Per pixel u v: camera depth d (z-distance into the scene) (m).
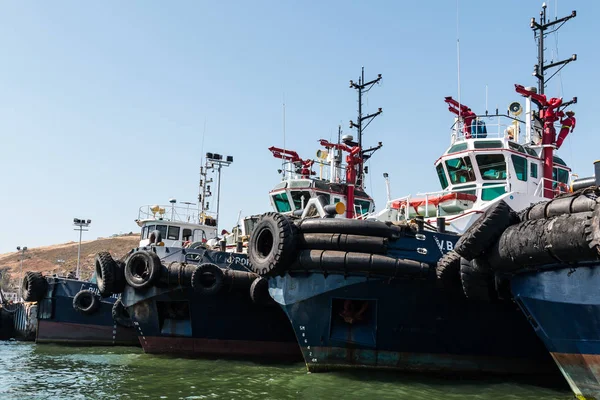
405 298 12.45
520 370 13.23
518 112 20.09
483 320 12.77
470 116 19.11
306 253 12.39
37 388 12.73
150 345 17.53
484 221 10.09
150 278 16.45
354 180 22.42
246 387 12.19
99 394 11.94
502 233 9.95
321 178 24.94
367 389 11.41
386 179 17.64
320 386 11.70
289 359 17.11
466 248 10.19
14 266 103.38
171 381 13.20
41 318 23.44
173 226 25.17
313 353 12.91
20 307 32.00
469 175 17.23
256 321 16.97
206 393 11.66
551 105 17.78
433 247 12.78
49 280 23.66
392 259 12.12
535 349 13.11
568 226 8.30
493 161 16.89
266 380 13.00
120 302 22.56
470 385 11.95
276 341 17.12
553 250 8.55
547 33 19.25
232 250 22.41
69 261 104.69
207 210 30.00
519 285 9.97
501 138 17.09
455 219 14.60
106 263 17.75
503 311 12.73
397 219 17.25
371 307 12.69
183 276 16.34
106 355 19.28
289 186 21.98
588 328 8.73
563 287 8.84
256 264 13.02
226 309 16.73
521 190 16.81
